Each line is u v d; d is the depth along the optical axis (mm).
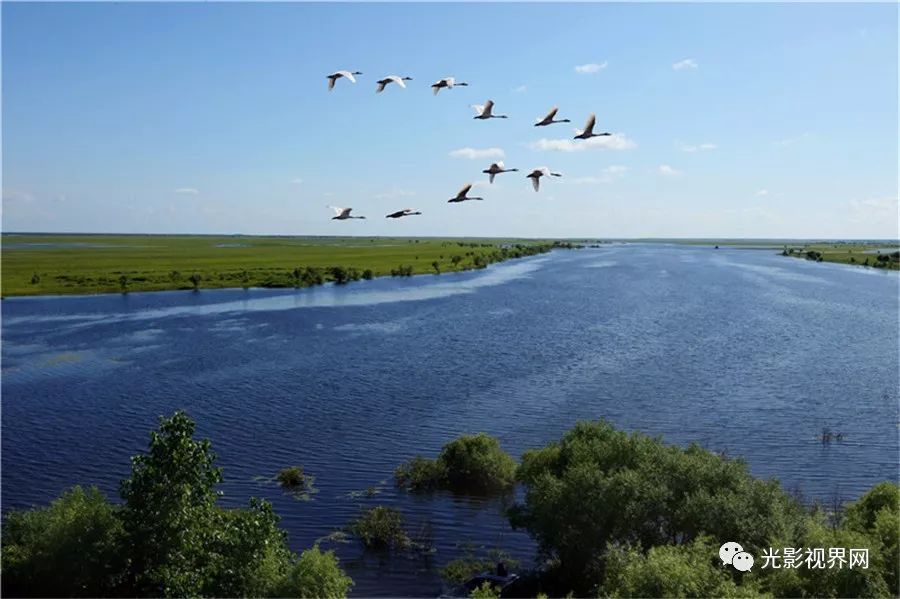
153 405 66000
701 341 97188
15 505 44156
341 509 43812
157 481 31344
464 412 63656
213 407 65250
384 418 61844
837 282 186125
